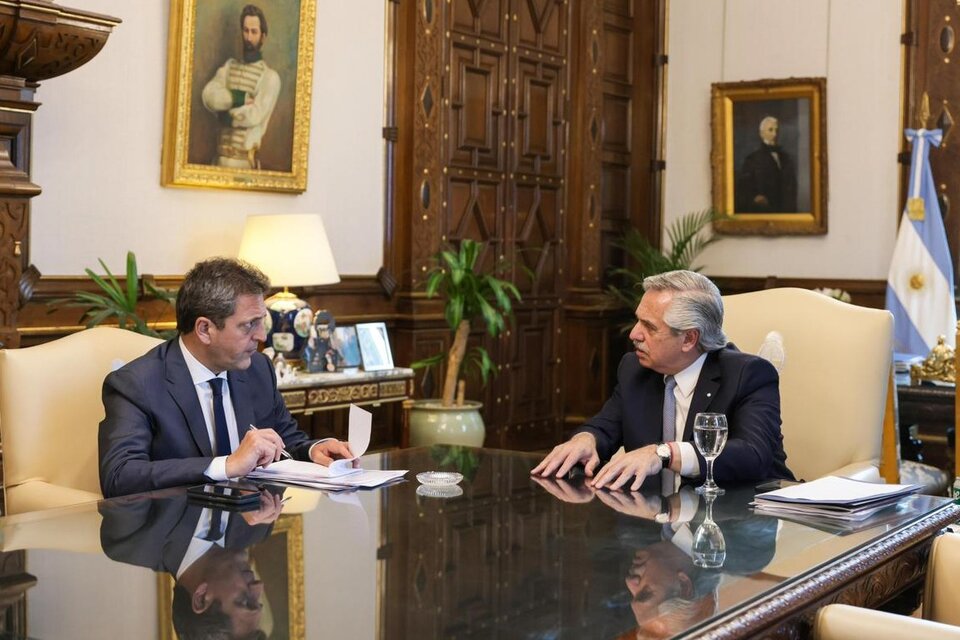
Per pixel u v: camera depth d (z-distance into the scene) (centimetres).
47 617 158
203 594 170
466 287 600
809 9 800
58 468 303
